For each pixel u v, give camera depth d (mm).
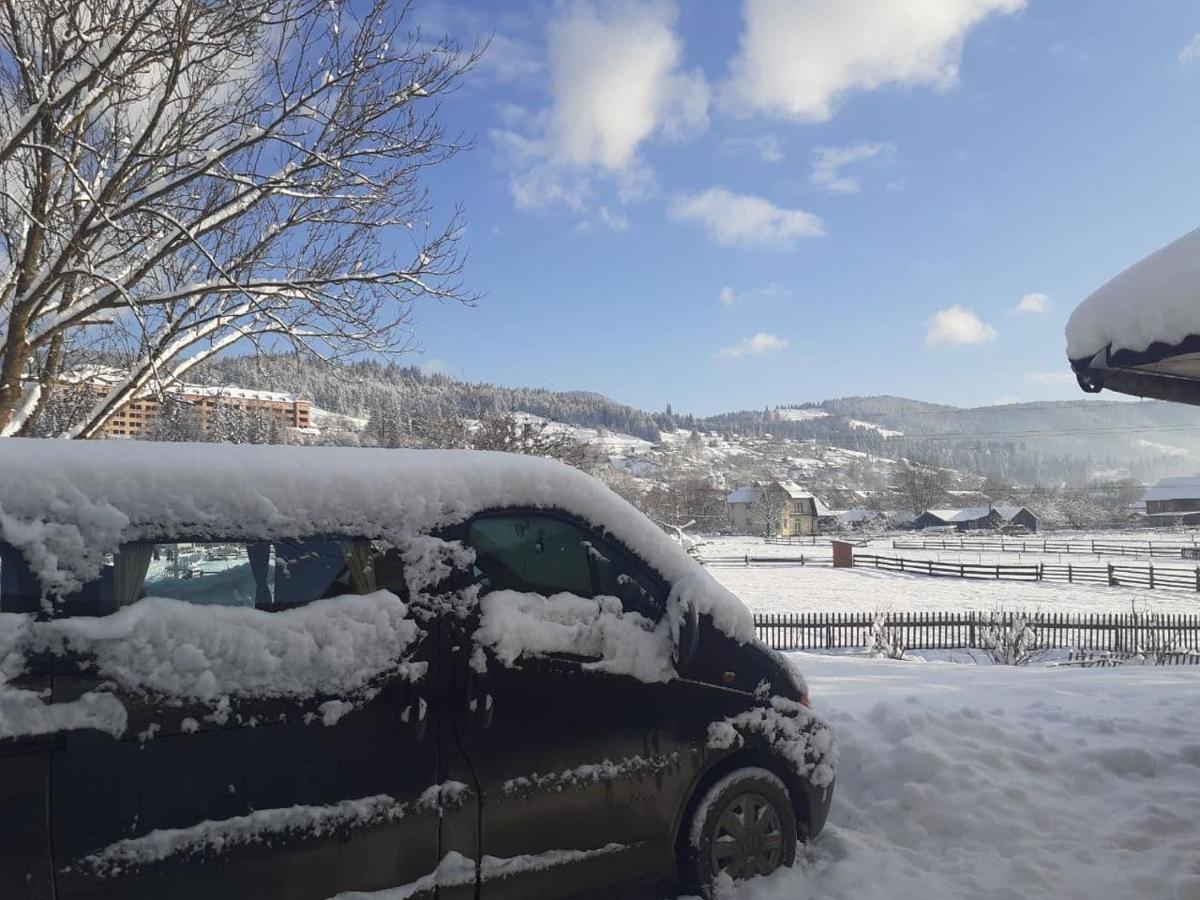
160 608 2607
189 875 2533
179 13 6176
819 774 4051
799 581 42656
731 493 118688
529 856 3164
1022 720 6312
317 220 7859
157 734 2527
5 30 6676
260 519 2820
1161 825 4484
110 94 6859
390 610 2979
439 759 3010
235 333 8086
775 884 3729
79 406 8781
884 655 17781
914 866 4059
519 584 3375
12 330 6641
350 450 3199
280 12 6680
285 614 2812
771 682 3957
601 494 3674
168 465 2744
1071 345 4570
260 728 2688
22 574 2436
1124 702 7129
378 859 2854
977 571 44719
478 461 3400
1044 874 3900
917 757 5035
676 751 3574
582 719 3340
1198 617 23797
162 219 6996
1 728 2301
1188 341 3809
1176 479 110812
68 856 2371
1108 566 41281
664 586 3754
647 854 3475
